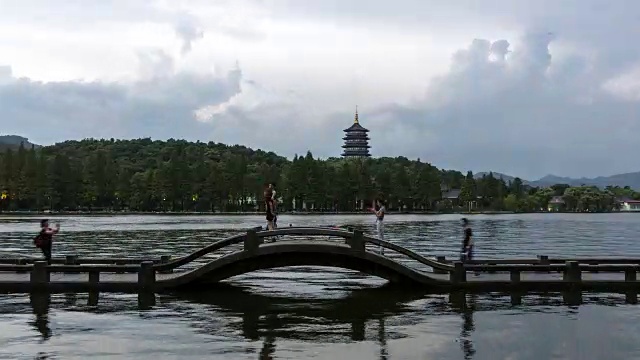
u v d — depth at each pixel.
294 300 22.03
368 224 98.69
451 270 24.42
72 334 16.72
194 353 14.81
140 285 23.91
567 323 18.36
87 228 80.56
